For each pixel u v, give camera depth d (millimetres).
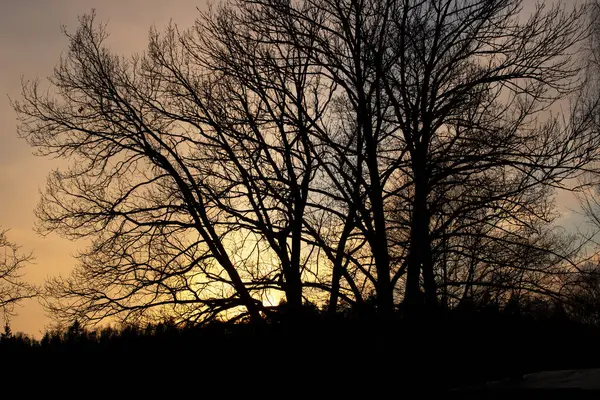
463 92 17250
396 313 15648
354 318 15422
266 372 14977
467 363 14680
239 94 19062
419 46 17969
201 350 15773
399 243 17438
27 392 16906
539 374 14594
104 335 17594
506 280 17438
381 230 17453
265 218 18500
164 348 16172
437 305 15656
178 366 15828
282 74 18703
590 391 10906
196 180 18844
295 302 17203
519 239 18922
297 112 19688
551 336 16266
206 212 18281
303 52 18266
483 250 17969
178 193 19000
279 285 17781
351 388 14352
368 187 17656
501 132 17719
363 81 17969
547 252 17844
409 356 14586
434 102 17891
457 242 19656
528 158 16984
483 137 17625
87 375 16641
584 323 18203
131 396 16094
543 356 15852
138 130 20422
